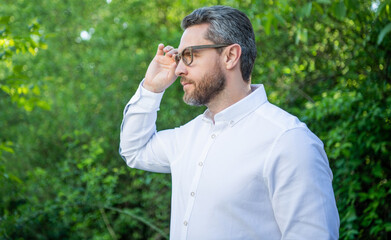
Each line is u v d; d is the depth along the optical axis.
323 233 1.13
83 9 5.01
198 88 1.33
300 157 1.18
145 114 1.56
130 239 4.08
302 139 1.20
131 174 3.83
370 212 2.64
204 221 1.26
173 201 1.40
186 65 1.33
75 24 4.89
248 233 1.22
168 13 4.74
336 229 1.17
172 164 1.44
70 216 3.94
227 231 1.23
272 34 3.55
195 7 4.39
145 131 1.57
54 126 4.53
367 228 2.79
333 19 3.20
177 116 3.92
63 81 4.71
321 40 3.40
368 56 2.95
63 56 4.76
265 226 1.22
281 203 1.18
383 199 2.64
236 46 1.32
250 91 1.41
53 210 3.92
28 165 4.46
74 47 4.91
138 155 1.59
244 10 3.44
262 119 1.29
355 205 2.84
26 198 3.95
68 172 4.04
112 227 4.08
